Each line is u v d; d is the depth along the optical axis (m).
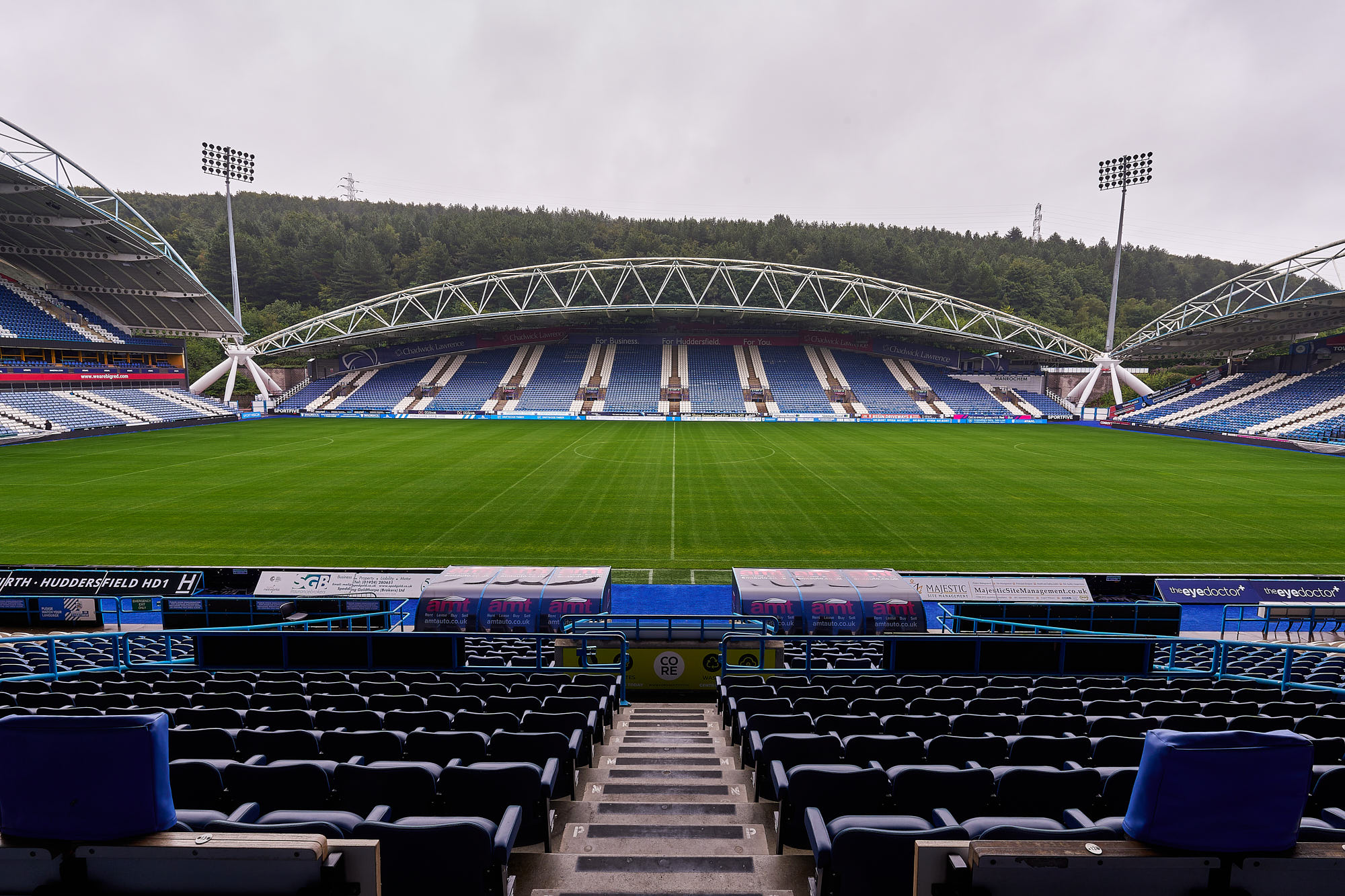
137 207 148.12
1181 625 17.00
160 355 71.00
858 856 3.70
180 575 15.48
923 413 76.06
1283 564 20.98
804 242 137.50
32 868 2.43
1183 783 2.38
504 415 74.12
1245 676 11.70
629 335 88.06
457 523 24.77
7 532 23.03
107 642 14.28
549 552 21.64
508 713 6.92
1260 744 2.40
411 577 15.52
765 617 12.12
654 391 79.31
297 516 25.44
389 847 3.78
